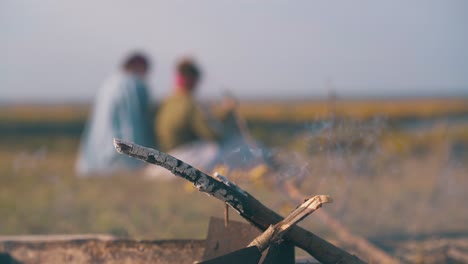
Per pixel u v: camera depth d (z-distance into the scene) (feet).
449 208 20.65
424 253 13.78
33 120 131.03
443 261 13.38
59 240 10.57
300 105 209.77
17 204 20.85
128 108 32.71
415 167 28.76
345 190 19.72
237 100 25.76
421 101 242.99
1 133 82.53
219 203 20.83
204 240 9.39
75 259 10.37
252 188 16.33
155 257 9.57
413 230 17.06
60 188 24.32
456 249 14.34
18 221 18.07
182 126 28.17
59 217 18.80
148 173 28.14
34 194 22.98
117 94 32.96
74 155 46.39
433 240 15.24
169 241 9.48
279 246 7.09
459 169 29.73
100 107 33.09
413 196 22.45
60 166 34.24
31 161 32.27
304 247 7.30
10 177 28.94
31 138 69.97
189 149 26.78
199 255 9.33
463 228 17.71
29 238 11.41
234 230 7.73
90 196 22.27
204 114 27.68
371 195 21.36
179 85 29.30
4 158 41.11
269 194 16.06
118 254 9.91
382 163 25.72
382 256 13.66
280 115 136.56
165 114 28.86
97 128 32.27
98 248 10.11
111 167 31.76
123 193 23.12
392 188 23.44
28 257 10.85
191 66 29.55
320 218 15.74
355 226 17.35
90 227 17.25
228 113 25.82
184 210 19.22
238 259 6.88
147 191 23.71
